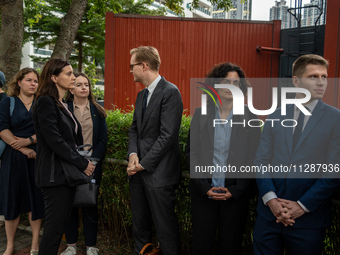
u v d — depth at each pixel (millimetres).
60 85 2332
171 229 2424
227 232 2143
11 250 2938
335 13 6840
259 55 8656
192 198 2256
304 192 1734
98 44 18875
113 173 3064
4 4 5695
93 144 2859
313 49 8031
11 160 2910
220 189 2115
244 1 9234
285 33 8570
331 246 2086
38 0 12023
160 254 2566
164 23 8500
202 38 8578
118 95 8516
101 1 9656
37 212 2926
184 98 8617
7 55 5742
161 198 2379
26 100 3057
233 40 8641
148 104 2443
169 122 2338
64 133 2297
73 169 2285
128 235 3232
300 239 1720
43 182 2236
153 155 2326
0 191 2961
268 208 1858
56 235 2305
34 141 2973
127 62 8508
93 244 2910
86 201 2676
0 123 2889
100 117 2922
